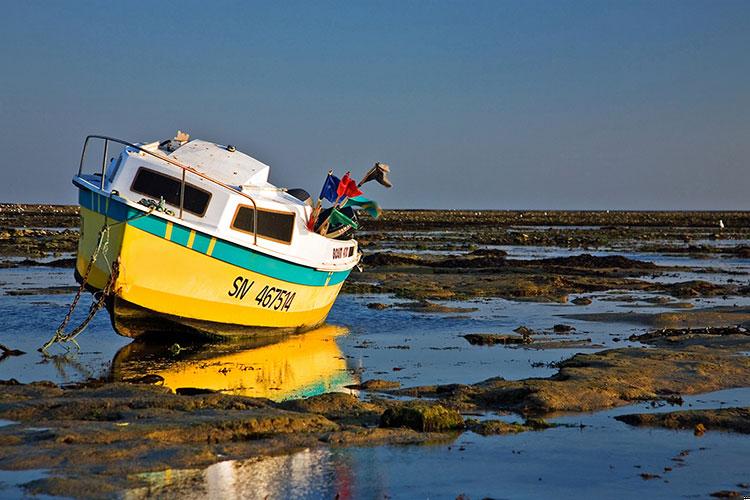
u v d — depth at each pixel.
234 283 18.91
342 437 11.37
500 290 33.16
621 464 10.73
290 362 17.94
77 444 10.48
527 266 43.84
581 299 30.12
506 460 10.80
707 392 14.68
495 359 18.33
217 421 11.45
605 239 78.25
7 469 9.64
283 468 10.16
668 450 11.34
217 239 18.08
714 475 10.32
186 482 9.48
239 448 10.79
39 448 10.30
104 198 17.45
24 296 27.89
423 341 20.98
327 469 10.20
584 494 9.62
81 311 24.59
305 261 20.20
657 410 13.38
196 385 15.50
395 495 9.48
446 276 38.31
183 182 17.66
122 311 18.25
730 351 18.31
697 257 55.44
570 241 73.00
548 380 14.95
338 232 22.39
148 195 18.14
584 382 14.60
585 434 12.04
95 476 9.48
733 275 41.53
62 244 55.66
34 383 14.20
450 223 125.75
